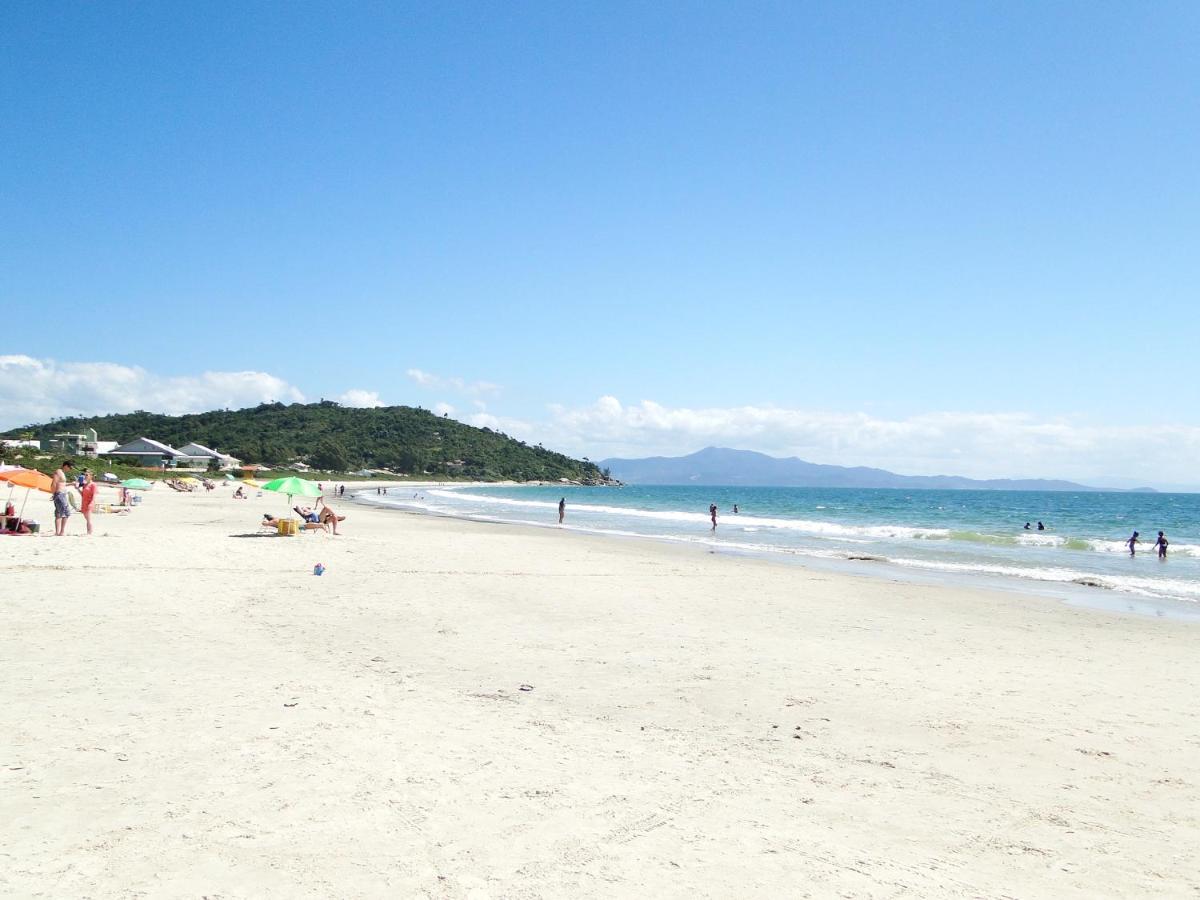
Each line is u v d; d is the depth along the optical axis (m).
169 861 4.35
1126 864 4.91
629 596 16.45
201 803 5.15
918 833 5.25
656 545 31.72
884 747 7.11
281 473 135.12
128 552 19.88
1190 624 15.24
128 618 11.62
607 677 9.34
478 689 8.52
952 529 49.78
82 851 4.43
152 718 6.93
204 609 12.73
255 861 4.38
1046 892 4.49
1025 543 38.09
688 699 8.48
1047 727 7.91
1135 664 11.27
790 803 5.67
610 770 6.16
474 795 5.49
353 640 10.89
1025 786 6.26
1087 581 22.38
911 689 9.26
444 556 23.30
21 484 22.52
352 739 6.57
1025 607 16.88
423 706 7.71
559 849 4.71
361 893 4.07
